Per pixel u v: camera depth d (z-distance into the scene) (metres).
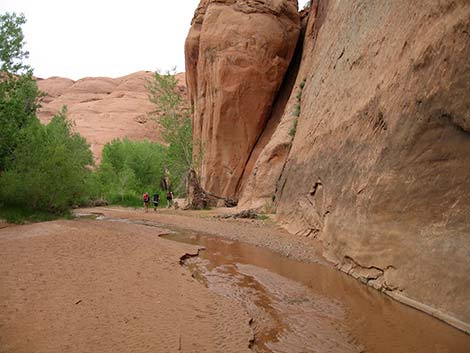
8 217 13.97
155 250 10.62
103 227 14.12
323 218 12.68
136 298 6.62
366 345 5.42
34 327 5.17
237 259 10.88
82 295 6.50
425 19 8.09
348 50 14.43
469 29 6.21
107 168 35.66
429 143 6.92
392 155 8.05
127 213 22.86
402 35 9.30
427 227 6.66
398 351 5.20
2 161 15.71
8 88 15.32
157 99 30.77
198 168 29.64
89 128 60.62
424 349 5.21
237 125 29.16
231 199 28.52
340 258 9.94
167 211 24.72
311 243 12.89
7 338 4.81
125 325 5.48
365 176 9.12
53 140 18.67
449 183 6.34
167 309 6.27
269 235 14.67
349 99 12.43
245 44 28.58
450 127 6.43
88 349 4.69
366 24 13.09
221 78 28.72
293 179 17.06
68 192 17.30
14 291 6.41
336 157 11.99
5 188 14.92
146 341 5.04
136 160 39.34
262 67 28.64
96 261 8.74
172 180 35.44
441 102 6.64
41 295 6.34
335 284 8.41
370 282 8.15
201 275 9.02
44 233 11.62
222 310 6.51
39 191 15.80
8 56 15.04
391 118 8.41
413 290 6.69
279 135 24.22
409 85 7.93
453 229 6.07
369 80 11.01
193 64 34.56
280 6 29.83
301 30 31.52
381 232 7.96
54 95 85.88
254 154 29.12
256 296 7.57
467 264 5.67
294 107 24.45
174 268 8.91
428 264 6.45
